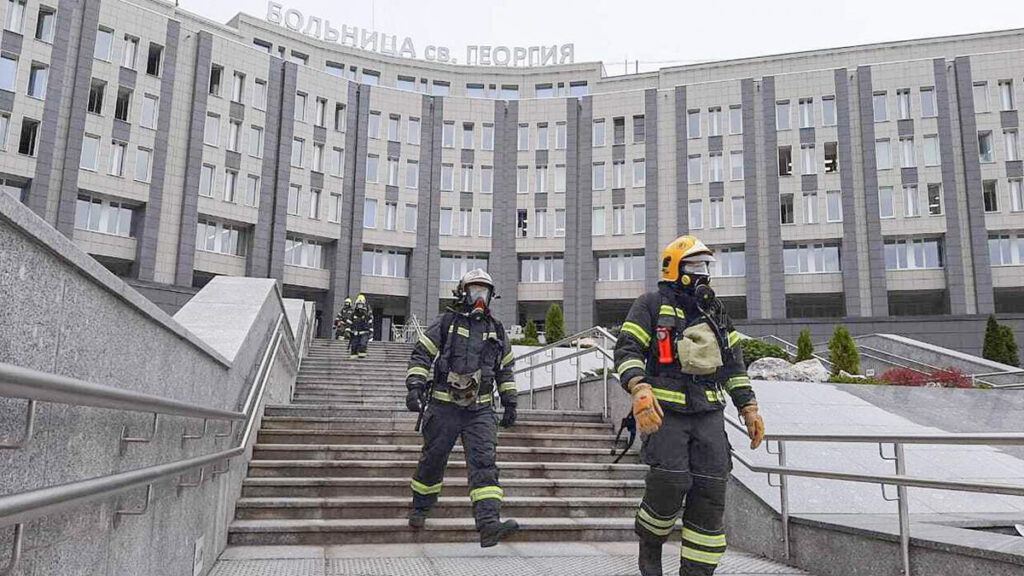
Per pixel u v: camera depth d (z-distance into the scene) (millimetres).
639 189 46000
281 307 9781
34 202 34625
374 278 45750
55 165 35500
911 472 6965
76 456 2357
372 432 7828
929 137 42094
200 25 47594
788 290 42688
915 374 17109
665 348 4094
